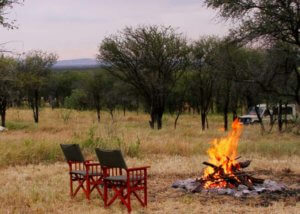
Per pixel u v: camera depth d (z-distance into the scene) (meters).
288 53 22.41
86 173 10.80
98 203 10.52
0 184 12.80
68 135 22.50
